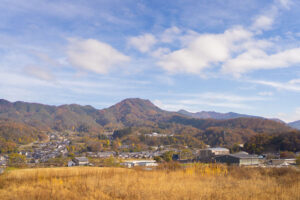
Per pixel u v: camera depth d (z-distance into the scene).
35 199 12.85
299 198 12.27
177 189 14.34
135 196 13.01
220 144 139.75
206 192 13.49
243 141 141.00
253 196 12.56
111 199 12.56
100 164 67.00
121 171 26.44
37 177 21.36
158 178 19.39
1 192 14.67
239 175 21.20
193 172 23.55
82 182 17.36
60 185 16.77
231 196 12.60
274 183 16.41
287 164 45.28
